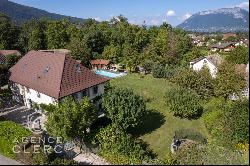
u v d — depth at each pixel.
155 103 52.59
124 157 28.66
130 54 81.75
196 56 87.50
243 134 31.72
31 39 101.56
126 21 129.12
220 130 34.47
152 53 89.94
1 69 52.09
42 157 26.80
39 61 47.00
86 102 33.28
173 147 33.97
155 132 40.69
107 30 111.69
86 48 87.75
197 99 46.78
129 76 75.81
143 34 111.00
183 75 55.84
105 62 87.25
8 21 103.31
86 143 33.03
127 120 36.41
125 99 37.03
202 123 43.62
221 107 42.06
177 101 45.03
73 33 108.00
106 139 31.78
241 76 51.91
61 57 44.28
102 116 40.62
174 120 44.69
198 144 30.08
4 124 35.44
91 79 44.72
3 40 98.12
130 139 32.59
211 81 53.31
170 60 87.50
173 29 124.06
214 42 175.12
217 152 27.52
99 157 30.34
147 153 33.88
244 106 34.62
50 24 108.50
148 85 65.88
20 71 48.75
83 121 31.59
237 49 74.81
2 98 50.19
